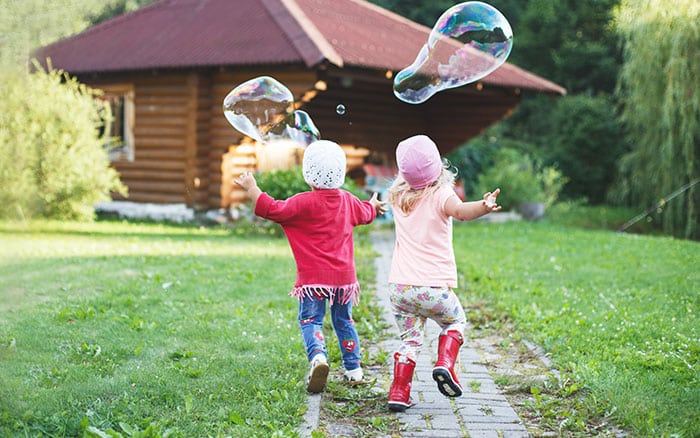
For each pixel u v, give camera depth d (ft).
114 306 21.54
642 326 20.15
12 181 15.81
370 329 20.18
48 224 39.04
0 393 13.73
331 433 13.30
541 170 69.67
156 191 48.24
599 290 26.35
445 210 14.38
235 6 47.91
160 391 14.52
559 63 83.41
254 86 17.54
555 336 19.39
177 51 45.96
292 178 40.04
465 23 18.33
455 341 14.48
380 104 52.80
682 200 53.11
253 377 15.60
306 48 39.40
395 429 13.57
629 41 53.36
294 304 22.30
